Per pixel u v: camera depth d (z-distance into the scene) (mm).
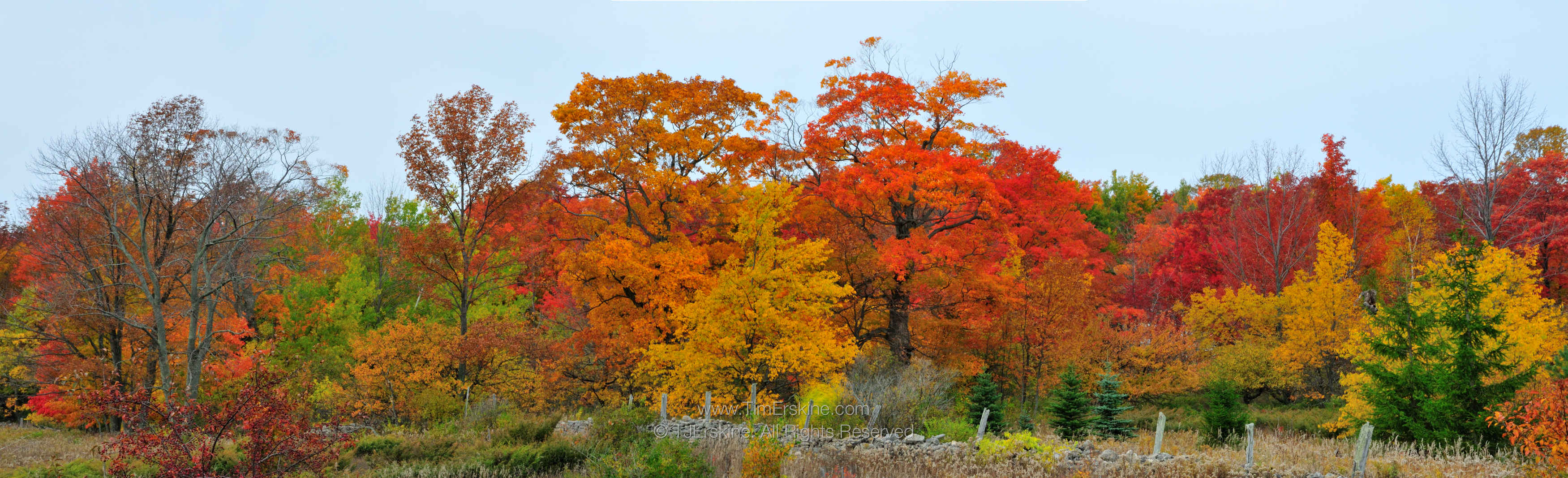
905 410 17656
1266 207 39125
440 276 25000
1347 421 18109
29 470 12484
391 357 22078
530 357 24641
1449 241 35031
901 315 25047
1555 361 15164
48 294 23891
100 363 22891
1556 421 11070
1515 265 19516
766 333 21125
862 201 26172
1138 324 28656
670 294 23984
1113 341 26000
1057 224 34906
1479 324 15672
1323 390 25734
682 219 26594
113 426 23344
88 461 12992
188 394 20578
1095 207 56344
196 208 24500
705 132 26109
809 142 27562
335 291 31750
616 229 25547
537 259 27453
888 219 27828
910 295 25250
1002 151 32688
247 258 25062
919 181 23938
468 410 20734
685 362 21062
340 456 13148
